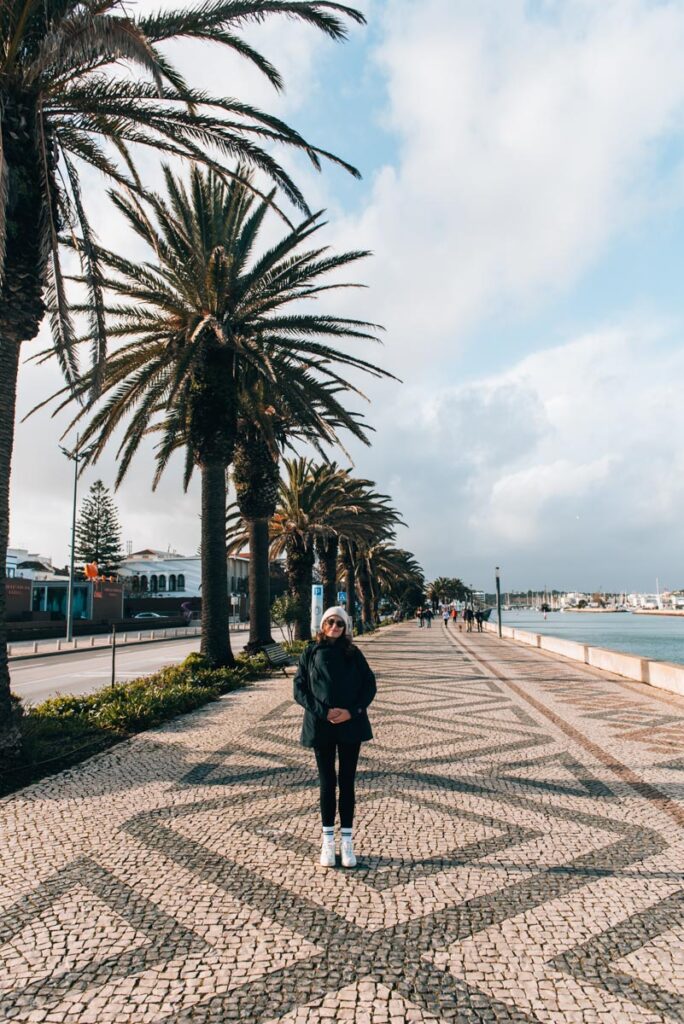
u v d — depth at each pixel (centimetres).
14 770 627
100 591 5447
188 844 431
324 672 406
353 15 795
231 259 1431
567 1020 245
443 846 428
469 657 2088
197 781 584
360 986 268
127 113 855
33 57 745
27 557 7481
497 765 643
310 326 1469
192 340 1247
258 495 1809
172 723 874
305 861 403
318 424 1459
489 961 287
